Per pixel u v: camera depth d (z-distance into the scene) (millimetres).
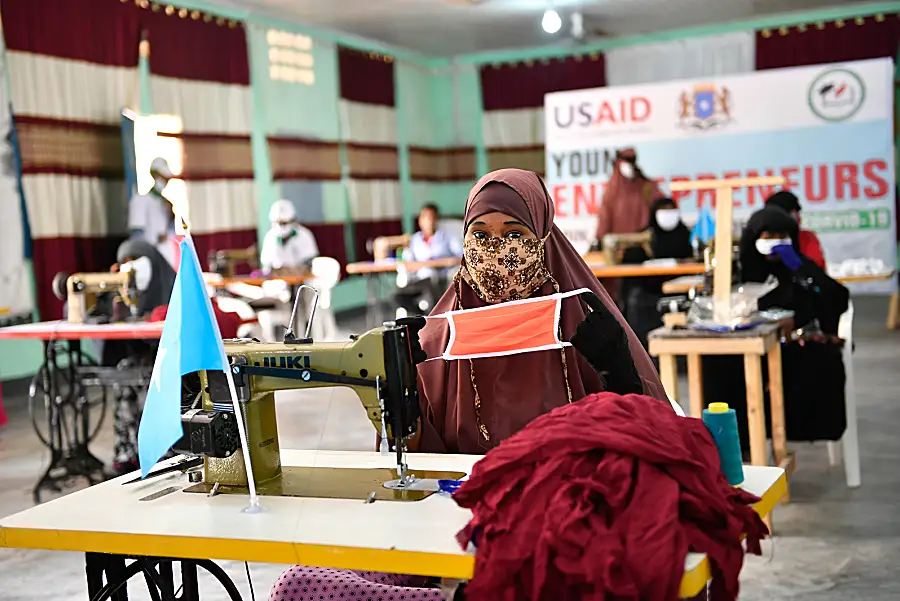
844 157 9547
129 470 4531
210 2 9453
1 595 3154
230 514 1624
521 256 2080
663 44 12812
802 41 12000
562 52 13398
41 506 1723
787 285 4074
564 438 1384
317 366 1781
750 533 1386
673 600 1232
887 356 7043
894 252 9555
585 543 1269
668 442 1373
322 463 1950
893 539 3359
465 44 13070
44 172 7461
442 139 14305
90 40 7875
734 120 9719
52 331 4387
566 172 10109
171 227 8227
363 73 12211
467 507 1443
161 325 4418
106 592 1725
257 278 7539
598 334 1780
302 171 10922
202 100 9234
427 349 2197
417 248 10078
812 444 4762
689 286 6176
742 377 3754
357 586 1711
